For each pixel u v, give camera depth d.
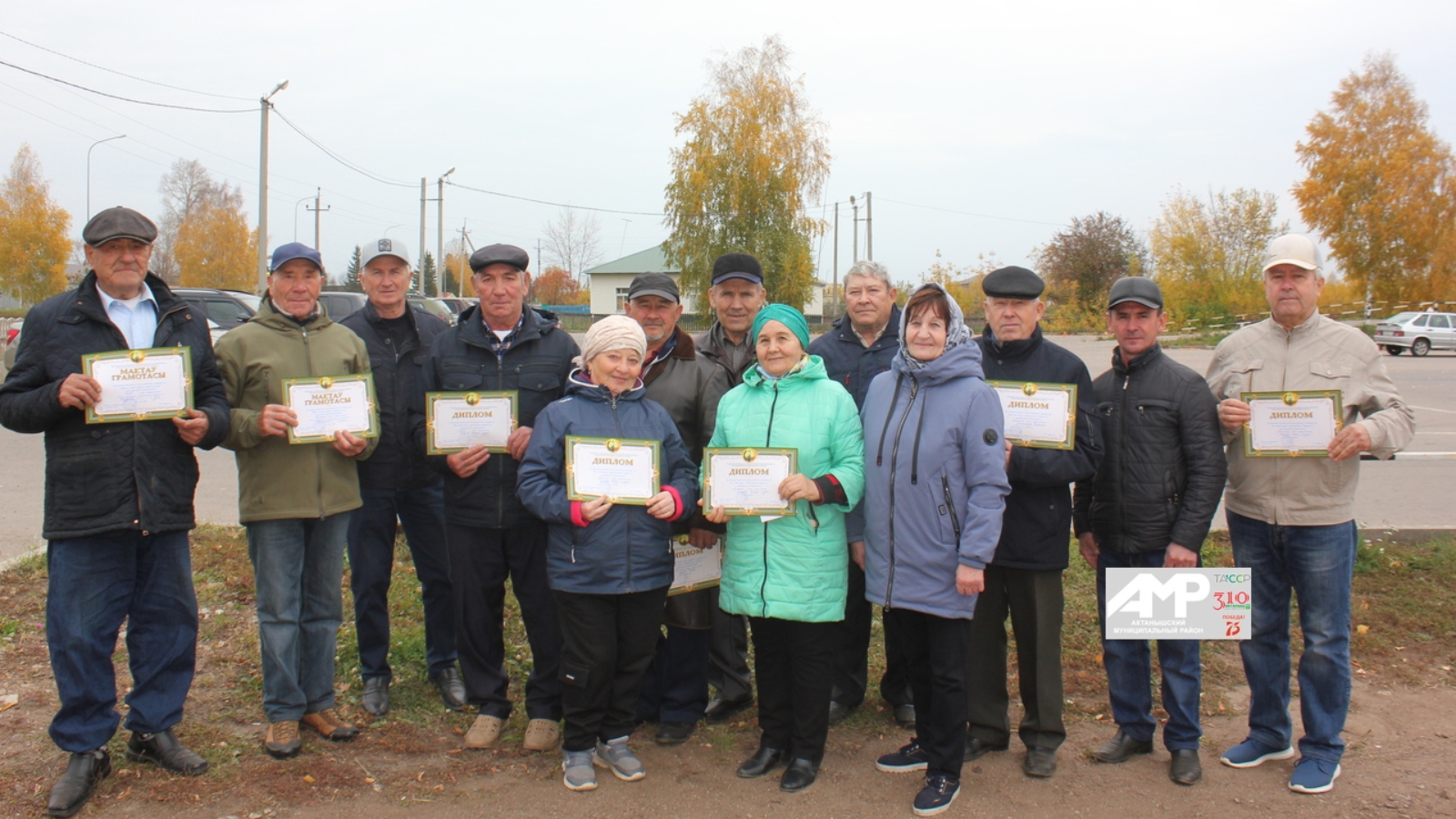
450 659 4.85
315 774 3.81
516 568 4.24
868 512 3.88
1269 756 4.09
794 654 3.84
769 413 3.93
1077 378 3.99
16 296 43.19
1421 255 37.62
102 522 3.47
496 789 3.81
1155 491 3.96
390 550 4.66
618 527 3.81
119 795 3.56
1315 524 3.81
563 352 4.43
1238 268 44.00
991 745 4.21
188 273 60.81
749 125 34.66
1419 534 6.96
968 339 3.79
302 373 4.06
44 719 4.17
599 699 3.87
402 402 4.69
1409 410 3.78
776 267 35.25
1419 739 4.33
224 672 4.77
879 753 4.25
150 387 3.50
